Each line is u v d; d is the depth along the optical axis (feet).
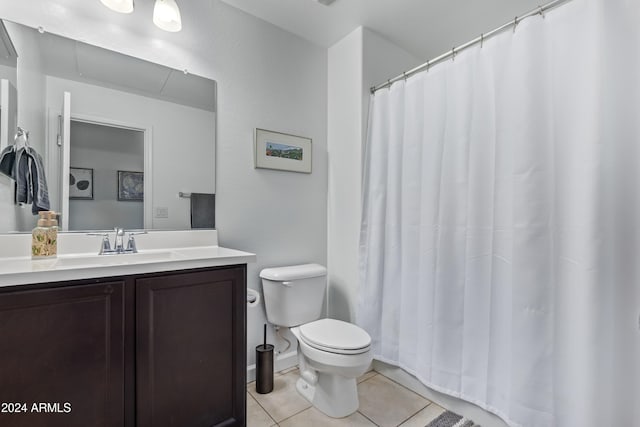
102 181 4.80
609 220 3.51
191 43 5.62
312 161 7.28
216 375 4.11
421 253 5.60
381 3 5.96
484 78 4.82
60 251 4.40
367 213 6.61
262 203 6.47
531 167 4.09
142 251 4.99
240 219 6.17
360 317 6.60
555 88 3.98
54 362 3.05
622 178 3.49
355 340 4.99
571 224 3.79
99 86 4.80
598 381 3.47
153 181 5.23
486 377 4.73
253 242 6.34
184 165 5.53
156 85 5.29
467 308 4.94
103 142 4.82
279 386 6.03
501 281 4.55
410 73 6.03
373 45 6.87
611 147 3.52
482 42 4.86
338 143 7.27
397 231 6.18
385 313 6.27
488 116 4.78
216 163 5.88
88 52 4.72
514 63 4.33
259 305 6.35
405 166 6.00
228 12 6.04
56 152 4.46
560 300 3.89
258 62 6.42
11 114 4.17
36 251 3.89
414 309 5.80
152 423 3.59
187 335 3.87
